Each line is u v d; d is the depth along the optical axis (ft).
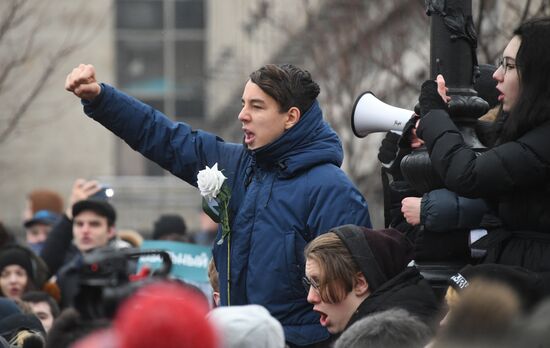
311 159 47.47
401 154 45.93
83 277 37.40
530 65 41.50
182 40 289.53
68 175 272.72
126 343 27.30
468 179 41.19
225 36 267.18
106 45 278.26
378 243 43.34
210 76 234.38
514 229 42.22
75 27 254.47
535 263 41.42
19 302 64.49
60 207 100.63
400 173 47.65
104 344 29.22
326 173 47.39
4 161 269.64
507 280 38.06
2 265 71.72
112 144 275.18
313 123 47.88
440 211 43.06
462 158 41.42
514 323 30.60
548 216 41.39
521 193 41.63
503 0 85.35
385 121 48.03
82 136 273.95
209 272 52.60
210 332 27.50
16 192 269.85
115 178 267.59
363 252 43.04
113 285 36.76
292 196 47.32
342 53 131.75
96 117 49.47
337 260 42.80
